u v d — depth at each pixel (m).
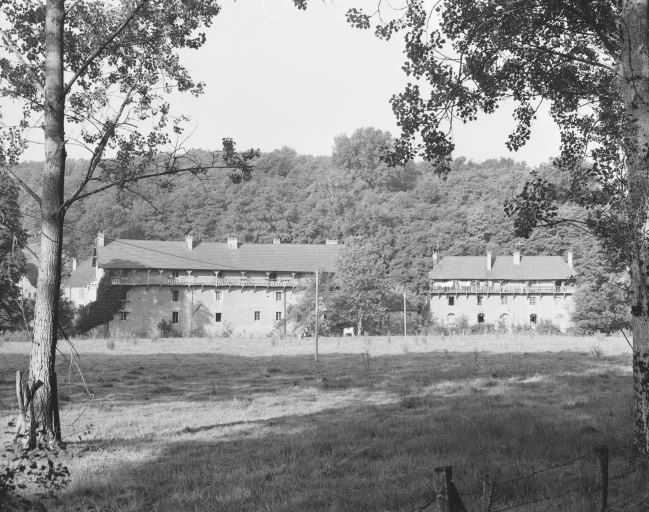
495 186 123.94
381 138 143.62
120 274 79.69
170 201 114.50
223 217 115.62
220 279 83.69
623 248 10.89
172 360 38.53
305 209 122.81
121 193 15.62
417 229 109.75
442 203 123.12
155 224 113.25
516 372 28.84
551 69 13.28
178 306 81.88
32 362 13.15
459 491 8.97
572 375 27.06
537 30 12.79
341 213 120.06
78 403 19.97
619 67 11.62
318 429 15.03
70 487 9.87
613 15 11.46
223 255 86.19
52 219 13.62
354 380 26.73
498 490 8.90
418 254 104.44
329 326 77.31
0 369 31.52
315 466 11.31
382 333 82.94
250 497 9.29
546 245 100.00
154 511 8.76
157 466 11.44
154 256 82.25
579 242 95.69
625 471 9.55
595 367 31.20
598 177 11.27
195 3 14.71
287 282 86.12
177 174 15.20
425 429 14.43
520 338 65.25
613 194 11.13
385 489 9.42
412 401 19.47
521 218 12.35
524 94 13.83
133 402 20.33
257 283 85.00
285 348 51.06
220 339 66.50
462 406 18.41
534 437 12.66
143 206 114.31
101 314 77.00
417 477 10.07
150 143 15.30
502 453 11.83
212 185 118.38
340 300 77.62
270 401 20.58
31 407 11.47
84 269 89.25
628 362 34.22
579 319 69.12
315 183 134.00
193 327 82.25
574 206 68.50
